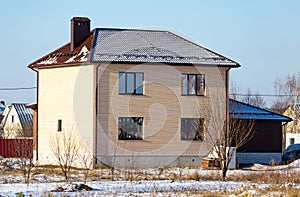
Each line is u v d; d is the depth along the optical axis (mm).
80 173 29703
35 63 37906
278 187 21875
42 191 20359
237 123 36188
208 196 19094
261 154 38438
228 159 27234
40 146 37469
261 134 38500
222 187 22156
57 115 36375
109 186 22391
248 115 38094
